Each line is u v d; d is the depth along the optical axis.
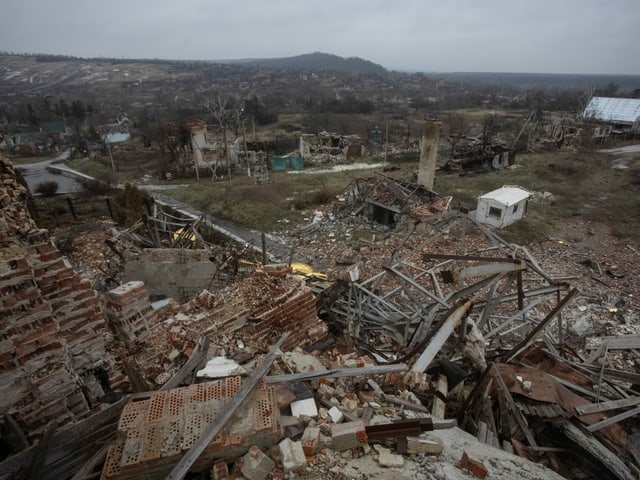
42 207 27.86
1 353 4.00
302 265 18.81
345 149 48.66
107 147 55.75
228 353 5.98
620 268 17.67
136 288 6.37
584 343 12.06
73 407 4.68
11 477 3.50
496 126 58.34
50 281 4.68
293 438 3.92
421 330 8.23
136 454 3.28
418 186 25.25
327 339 8.23
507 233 21.44
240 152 47.09
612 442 6.24
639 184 29.34
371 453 4.00
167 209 29.80
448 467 3.99
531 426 6.48
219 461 3.50
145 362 6.00
